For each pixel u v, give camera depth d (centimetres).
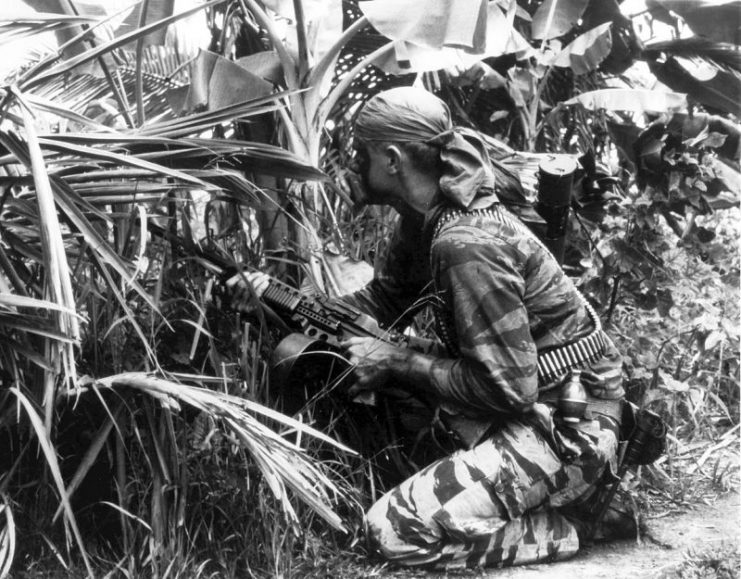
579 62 404
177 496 258
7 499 234
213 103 309
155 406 258
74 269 265
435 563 263
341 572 259
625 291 367
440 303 266
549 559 271
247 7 346
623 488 306
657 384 366
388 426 296
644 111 420
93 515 262
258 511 262
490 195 265
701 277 390
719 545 288
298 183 323
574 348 266
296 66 331
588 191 324
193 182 245
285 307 283
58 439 263
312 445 288
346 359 273
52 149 229
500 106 439
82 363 260
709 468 362
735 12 411
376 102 268
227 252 308
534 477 262
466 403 261
